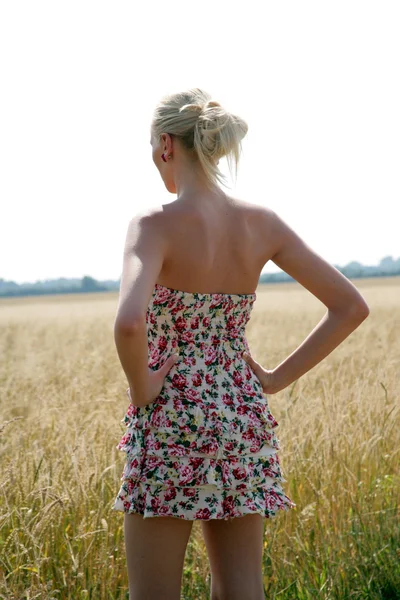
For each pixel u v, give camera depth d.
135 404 2.28
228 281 2.39
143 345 2.15
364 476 4.20
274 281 119.69
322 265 2.49
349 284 2.49
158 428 2.28
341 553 3.50
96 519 3.21
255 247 2.44
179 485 2.26
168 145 2.41
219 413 2.30
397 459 4.45
